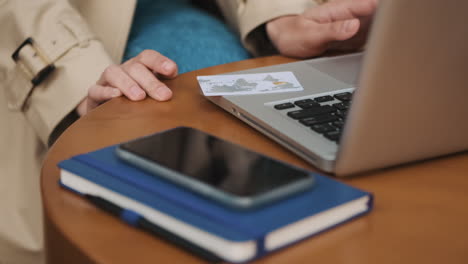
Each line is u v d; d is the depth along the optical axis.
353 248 0.49
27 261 1.29
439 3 0.50
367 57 0.52
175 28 1.59
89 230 0.51
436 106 0.58
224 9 1.62
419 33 0.51
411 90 0.55
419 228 0.53
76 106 1.04
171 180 0.53
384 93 0.54
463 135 0.64
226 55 1.48
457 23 0.52
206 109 0.86
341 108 0.76
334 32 1.12
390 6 0.49
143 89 0.92
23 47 1.08
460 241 0.51
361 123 0.55
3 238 1.28
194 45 1.49
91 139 0.73
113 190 0.52
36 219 1.31
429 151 0.63
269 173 0.52
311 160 0.64
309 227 0.50
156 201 0.50
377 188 0.61
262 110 0.76
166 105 0.87
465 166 0.68
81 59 1.08
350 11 1.18
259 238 0.44
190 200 0.49
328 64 1.00
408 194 0.60
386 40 0.50
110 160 0.59
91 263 0.46
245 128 0.78
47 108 1.06
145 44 1.50
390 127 0.57
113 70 0.94
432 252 0.49
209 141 0.60
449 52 0.54
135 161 0.57
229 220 0.46
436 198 0.59
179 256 0.47
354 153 0.58
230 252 0.44
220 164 0.54
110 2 1.38
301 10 1.30
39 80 1.06
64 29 1.11
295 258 0.47
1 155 1.35
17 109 1.10
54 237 0.52
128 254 0.47
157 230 0.49
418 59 0.53
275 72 0.94
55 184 0.60
